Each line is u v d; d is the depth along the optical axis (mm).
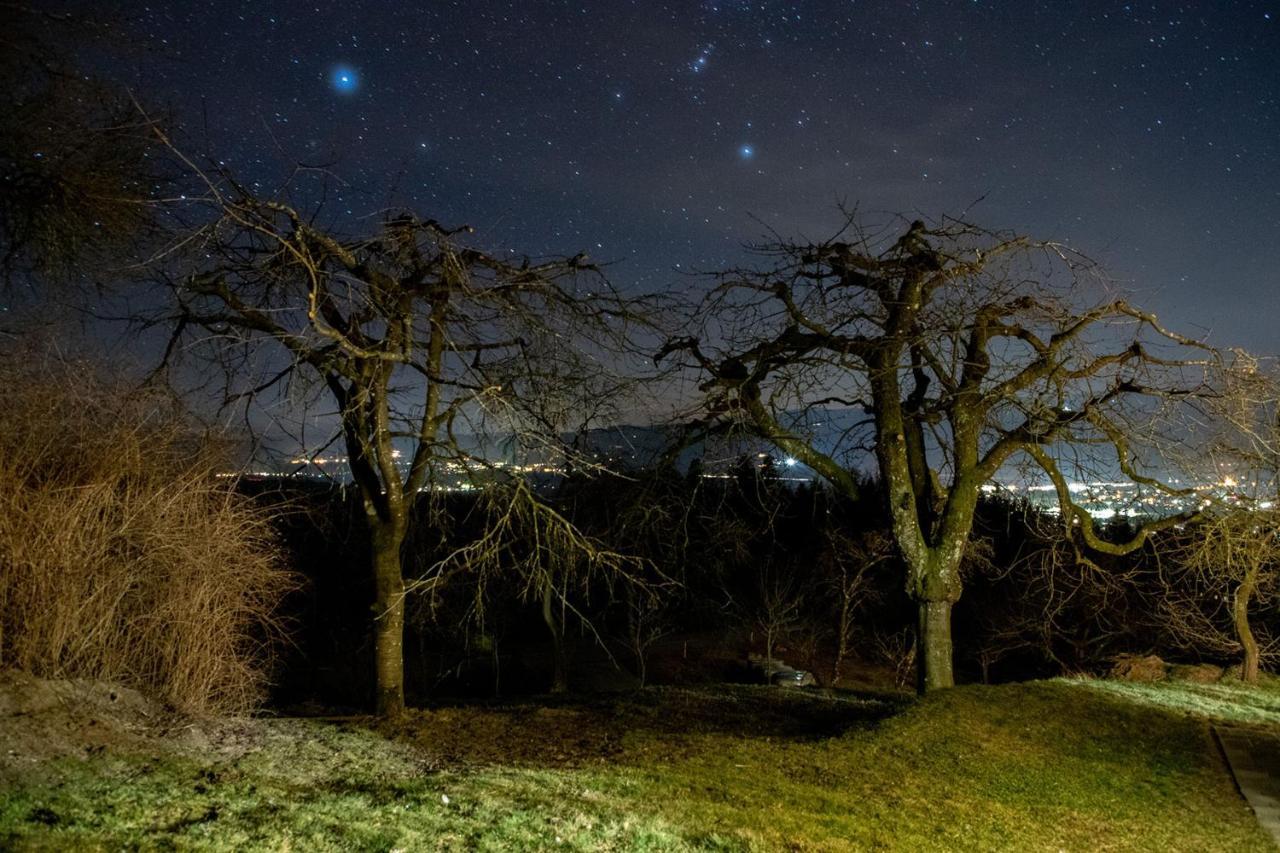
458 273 12203
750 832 8477
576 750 11930
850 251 17000
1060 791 12008
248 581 12000
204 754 9195
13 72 10500
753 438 17891
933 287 17281
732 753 12117
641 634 32719
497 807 8289
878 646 37000
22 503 9641
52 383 10445
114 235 12008
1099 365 16750
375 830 7168
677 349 17109
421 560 17703
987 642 31500
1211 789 12859
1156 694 18812
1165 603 23688
